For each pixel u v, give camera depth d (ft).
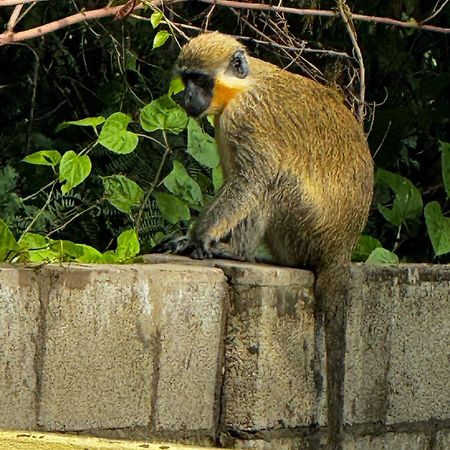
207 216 36.45
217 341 30.66
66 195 42.88
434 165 48.83
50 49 47.57
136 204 38.22
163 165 42.57
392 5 47.73
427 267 34.73
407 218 41.29
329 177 36.06
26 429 27.63
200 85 37.68
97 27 46.96
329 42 47.44
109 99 46.80
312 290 32.24
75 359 28.25
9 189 42.63
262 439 31.14
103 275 28.55
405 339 34.30
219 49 37.73
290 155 36.68
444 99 48.60
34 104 47.09
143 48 47.55
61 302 27.94
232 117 37.47
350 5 47.57
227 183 37.19
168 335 29.71
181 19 44.62
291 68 46.68
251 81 37.88
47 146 47.57
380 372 33.81
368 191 36.96
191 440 30.42
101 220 43.65
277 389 31.45
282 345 31.53
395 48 48.14
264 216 36.70
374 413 33.73
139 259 33.19
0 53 48.37
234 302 30.89
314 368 32.27
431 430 35.12
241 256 36.65
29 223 41.39
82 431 28.48
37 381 27.73
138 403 29.32
